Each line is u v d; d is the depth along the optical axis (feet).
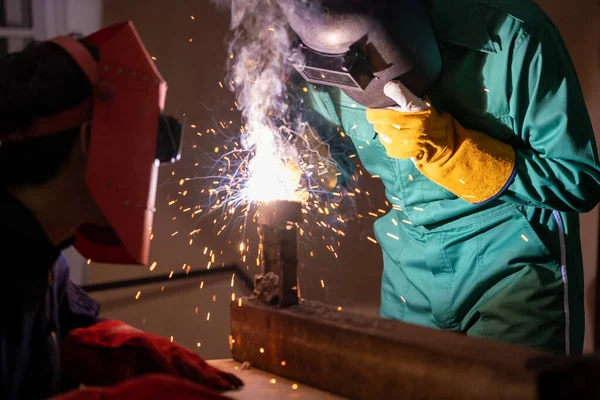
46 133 4.16
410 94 6.04
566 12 10.03
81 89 4.18
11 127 4.13
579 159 6.16
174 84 10.58
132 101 4.33
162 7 10.47
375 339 4.51
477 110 6.59
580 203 6.36
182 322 10.89
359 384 4.65
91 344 5.23
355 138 7.47
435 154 6.33
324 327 4.86
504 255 6.65
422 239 7.23
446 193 6.85
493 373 3.87
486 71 6.42
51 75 4.09
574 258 6.77
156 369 4.96
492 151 6.31
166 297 10.79
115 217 4.23
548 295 6.50
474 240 6.84
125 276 10.59
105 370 5.14
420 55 6.02
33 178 4.26
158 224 10.67
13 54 4.35
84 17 10.16
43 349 4.57
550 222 6.61
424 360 4.23
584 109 6.32
